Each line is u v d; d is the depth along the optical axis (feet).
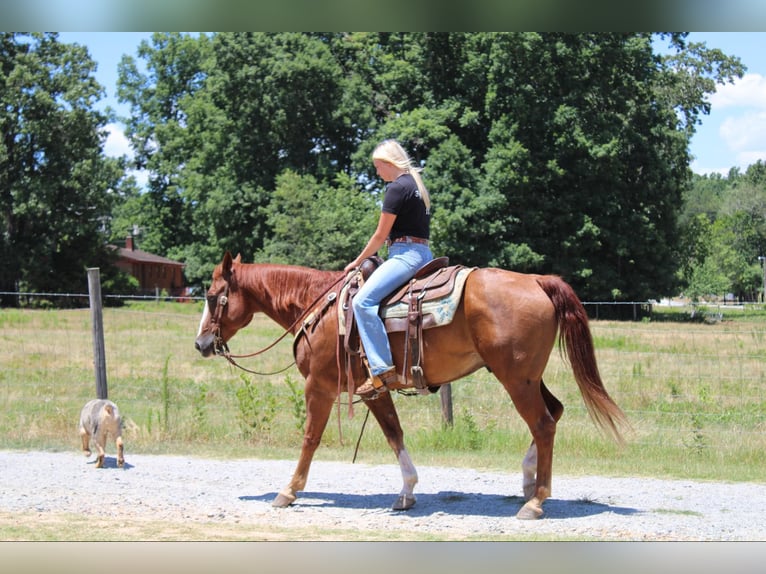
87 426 30.12
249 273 25.85
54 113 193.47
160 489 25.70
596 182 161.38
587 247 161.48
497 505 23.77
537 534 20.22
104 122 207.41
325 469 29.43
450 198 150.20
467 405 41.29
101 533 20.16
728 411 40.09
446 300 21.72
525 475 23.31
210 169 181.06
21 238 199.72
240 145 171.42
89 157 200.75
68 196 198.49
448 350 21.91
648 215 170.30
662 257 171.53
